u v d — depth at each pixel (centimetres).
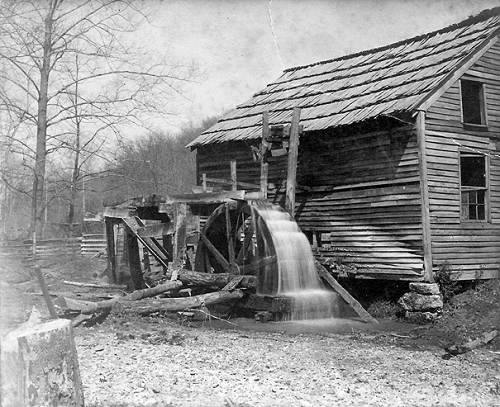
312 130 1430
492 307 1184
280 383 621
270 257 1263
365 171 1389
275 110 1725
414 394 604
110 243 1560
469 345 877
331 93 1628
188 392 550
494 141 1384
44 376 228
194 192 1548
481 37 1376
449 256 1278
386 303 1334
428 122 1274
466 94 1476
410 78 1405
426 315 1200
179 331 955
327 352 836
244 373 662
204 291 1324
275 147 1495
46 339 230
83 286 1332
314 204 1518
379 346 917
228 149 1789
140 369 645
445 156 1295
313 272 1349
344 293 1277
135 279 1457
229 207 1375
